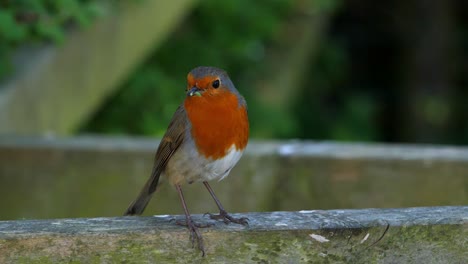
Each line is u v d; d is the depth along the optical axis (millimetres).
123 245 5598
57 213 9781
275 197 9680
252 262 5727
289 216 5930
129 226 5711
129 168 9820
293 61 18719
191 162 6801
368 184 9570
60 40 11586
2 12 11062
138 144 9984
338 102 24078
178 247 5668
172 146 6879
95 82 12492
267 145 10094
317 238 5730
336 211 6016
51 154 9883
